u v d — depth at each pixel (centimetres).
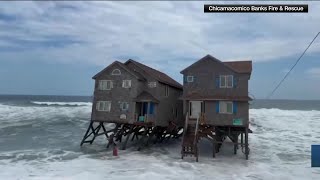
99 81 3528
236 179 2191
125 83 3403
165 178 2172
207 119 2967
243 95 2892
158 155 3061
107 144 3603
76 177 2130
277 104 15338
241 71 2919
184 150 2864
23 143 3594
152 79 3522
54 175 2173
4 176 2128
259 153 3250
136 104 3425
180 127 4175
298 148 3569
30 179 2044
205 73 3058
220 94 2972
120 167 2486
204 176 2258
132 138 3991
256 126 5550
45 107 8588
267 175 2312
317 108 11706
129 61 3716
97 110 3488
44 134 4319
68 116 6731
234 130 3033
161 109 3572
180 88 4256
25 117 6334
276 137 4384
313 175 2336
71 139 3956
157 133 3788
